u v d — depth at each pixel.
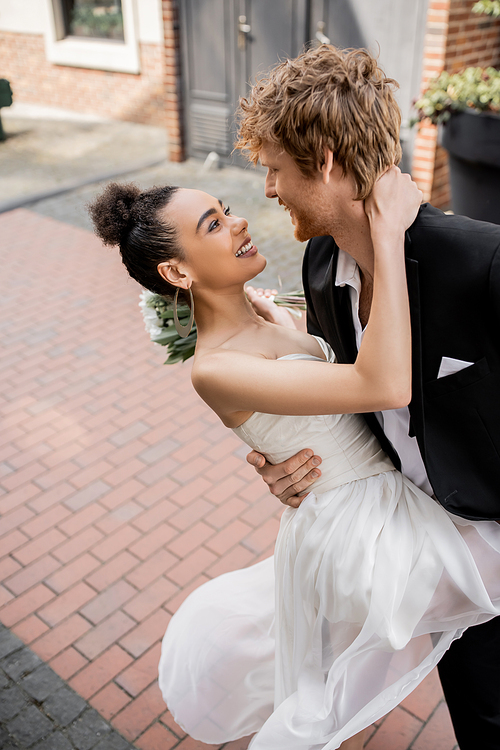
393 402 1.29
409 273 1.30
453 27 5.71
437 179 6.35
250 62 7.21
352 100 1.19
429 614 1.60
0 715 2.48
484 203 5.22
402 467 1.64
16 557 3.17
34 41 10.63
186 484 3.57
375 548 1.54
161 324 1.93
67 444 3.91
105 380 4.50
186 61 7.71
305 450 1.60
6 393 4.41
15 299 5.59
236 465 3.69
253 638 2.19
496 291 1.22
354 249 1.39
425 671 1.61
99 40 10.09
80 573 3.07
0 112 10.96
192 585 2.98
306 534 1.63
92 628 2.81
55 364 4.70
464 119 5.03
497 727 1.79
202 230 1.51
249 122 1.32
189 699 2.22
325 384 1.34
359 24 6.22
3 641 2.76
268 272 5.70
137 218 1.56
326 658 1.69
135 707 2.50
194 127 8.09
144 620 2.84
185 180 7.79
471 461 1.44
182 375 4.53
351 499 1.60
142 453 3.81
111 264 6.16
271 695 2.16
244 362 1.47
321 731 1.67
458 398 1.38
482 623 1.64
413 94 6.08
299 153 1.24
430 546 1.54
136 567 3.09
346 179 1.27
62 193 7.73
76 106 10.77
